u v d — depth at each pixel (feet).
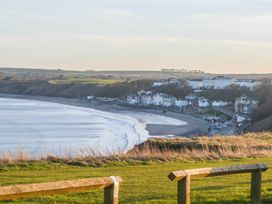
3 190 20.26
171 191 43.19
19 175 55.62
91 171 60.23
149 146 99.76
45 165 65.21
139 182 49.14
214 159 75.41
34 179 51.93
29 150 177.99
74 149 178.09
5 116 374.22
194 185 46.19
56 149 183.52
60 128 287.89
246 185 46.68
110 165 67.21
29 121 334.44
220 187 45.06
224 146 92.43
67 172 59.06
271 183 46.47
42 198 38.19
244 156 78.95
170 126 352.69
